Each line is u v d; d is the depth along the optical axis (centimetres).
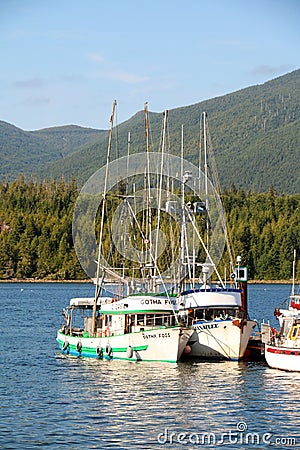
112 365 9338
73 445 6000
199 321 9712
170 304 9594
